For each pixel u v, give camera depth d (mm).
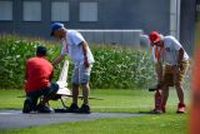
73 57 26125
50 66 26484
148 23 76688
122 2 77438
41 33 79438
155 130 19406
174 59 26719
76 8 78938
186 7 77438
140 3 76875
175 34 75438
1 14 80000
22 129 19516
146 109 29922
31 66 26016
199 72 4188
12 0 80188
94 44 58281
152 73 56844
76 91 26500
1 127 20391
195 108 4184
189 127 4219
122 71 56562
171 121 22031
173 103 35562
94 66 55844
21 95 42906
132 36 65000
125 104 35312
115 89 55656
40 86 25859
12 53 53344
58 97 26719
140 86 57031
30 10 79625
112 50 56375
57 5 79188
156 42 26797
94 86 56250
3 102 34500
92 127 20250
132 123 21500
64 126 20469
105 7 78125
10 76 53438
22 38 54531
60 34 26344
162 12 76125
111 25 78000
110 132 18938
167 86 26859
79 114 25922
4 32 77062
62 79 30375
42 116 24734
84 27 78875
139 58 56812
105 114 26250
